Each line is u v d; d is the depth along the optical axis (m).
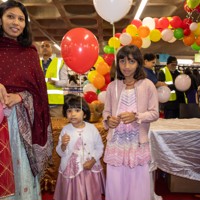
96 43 1.70
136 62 1.43
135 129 1.45
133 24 3.30
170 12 5.36
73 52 1.64
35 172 1.37
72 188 1.66
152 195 1.90
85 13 5.49
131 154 1.42
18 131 1.30
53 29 6.93
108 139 1.48
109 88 1.56
